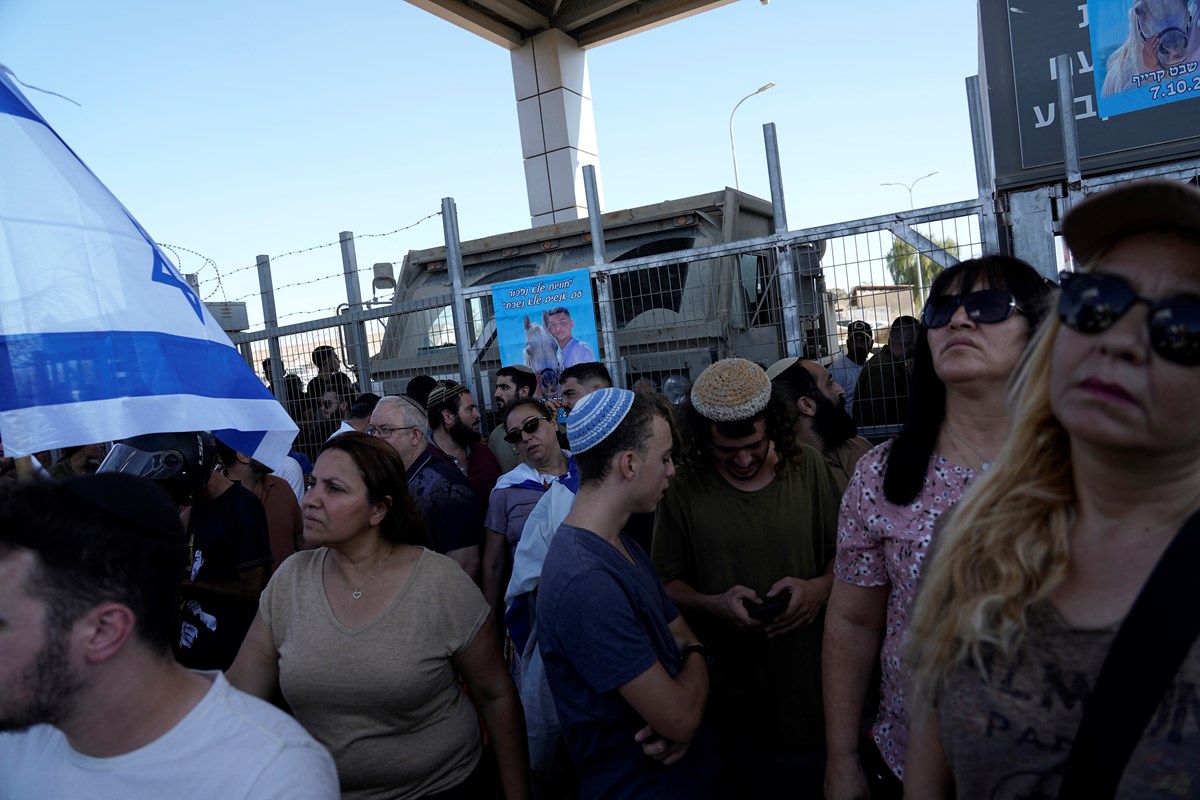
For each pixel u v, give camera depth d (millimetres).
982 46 5312
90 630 1163
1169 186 739
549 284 5078
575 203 12906
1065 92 4043
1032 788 875
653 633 1915
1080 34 5035
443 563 2172
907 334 4020
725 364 2428
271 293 6207
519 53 12961
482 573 3566
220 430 2633
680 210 5898
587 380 4035
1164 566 789
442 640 2074
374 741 2035
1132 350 776
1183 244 777
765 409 2443
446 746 2113
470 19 11719
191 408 2451
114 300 2361
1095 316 796
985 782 920
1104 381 795
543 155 13047
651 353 5102
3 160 2266
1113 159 5016
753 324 5137
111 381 2307
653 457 1934
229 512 2941
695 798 1916
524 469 3607
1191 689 758
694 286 4938
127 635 1192
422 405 5004
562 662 1901
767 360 5055
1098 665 833
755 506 2494
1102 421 798
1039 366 958
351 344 5816
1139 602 796
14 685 1146
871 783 1807
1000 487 970
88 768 1237
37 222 2277
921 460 1694
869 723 2363
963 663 943
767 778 2400
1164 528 835
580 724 1896
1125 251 820
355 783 2035
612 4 12320
